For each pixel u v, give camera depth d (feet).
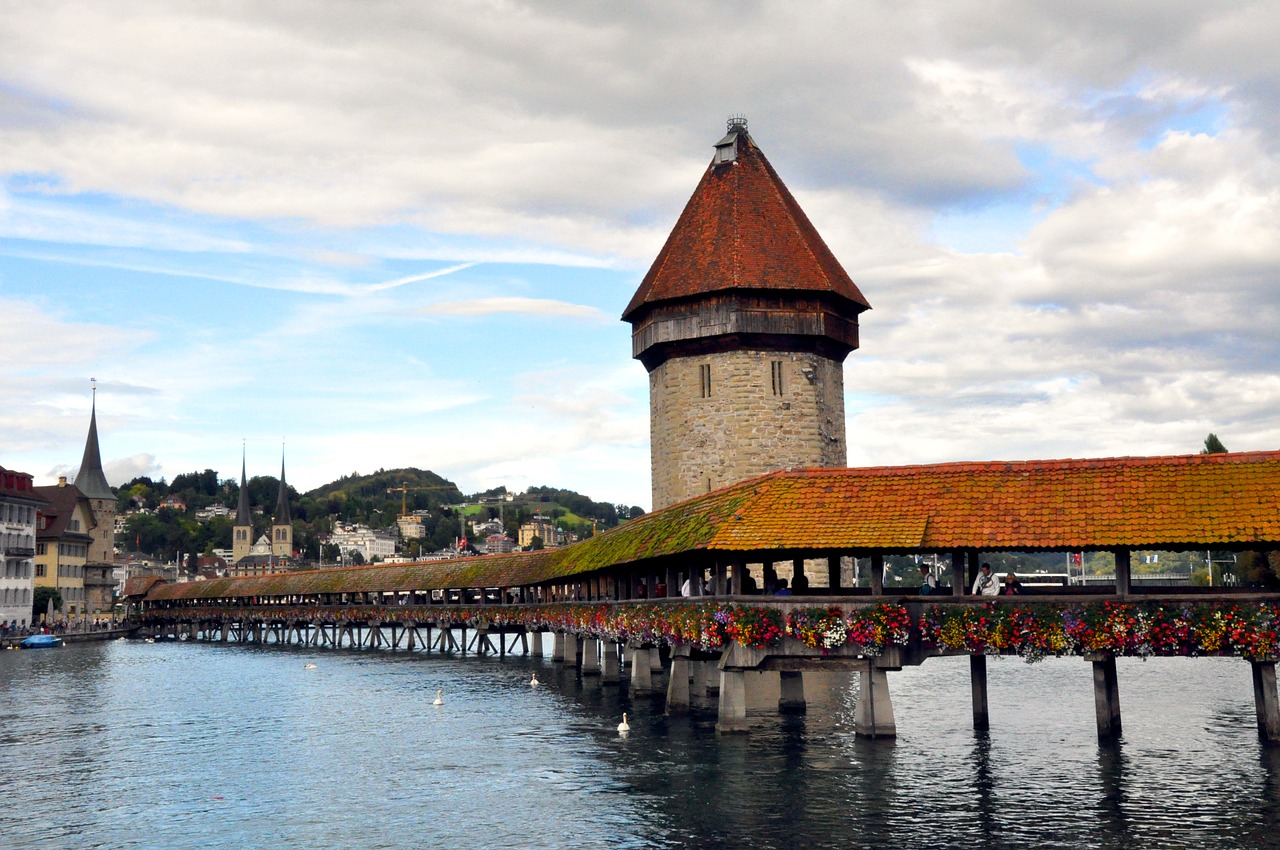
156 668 260.01
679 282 207.92
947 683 179.11
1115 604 97.66
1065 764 104.94
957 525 101.76
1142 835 81.41
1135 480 101.65
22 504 406.21
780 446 204.54
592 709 152.35
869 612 102.32
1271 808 87.35
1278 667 193.36
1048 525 99.55
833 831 83.97
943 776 100.22
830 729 124.06
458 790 102.01
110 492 564.30
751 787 97.30
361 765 116.16
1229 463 100.73
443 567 319.47
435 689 193.88
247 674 238.89
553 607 208.33
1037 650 99.09
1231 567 308.19
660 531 135.54
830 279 209.36
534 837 85.20
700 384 207.62
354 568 366.02
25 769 117.39
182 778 111.34
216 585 425.28
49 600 442.09
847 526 104.22
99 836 89.15
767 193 214.48
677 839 83.25
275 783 107.96
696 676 155.84
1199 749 110.83
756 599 105.50
